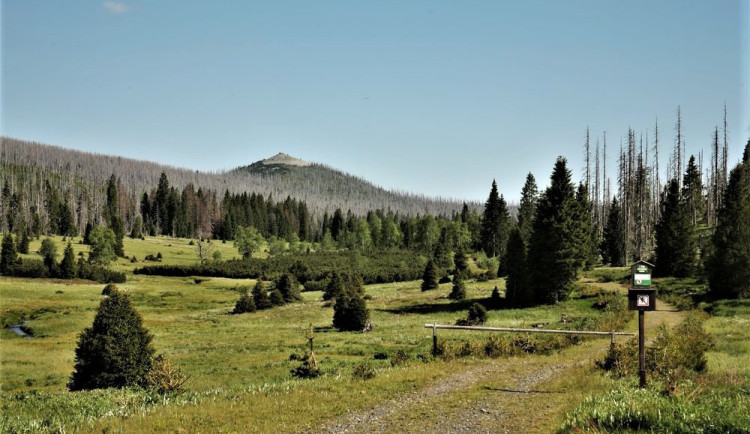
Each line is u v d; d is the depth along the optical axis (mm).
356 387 18422
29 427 14359
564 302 67250
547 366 22734
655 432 10656
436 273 94062
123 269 134250
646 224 103562
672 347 20250
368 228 195750
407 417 14453
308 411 15188
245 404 16250
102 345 26344
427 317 66188
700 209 119375
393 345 44781
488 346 27000
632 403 12750
